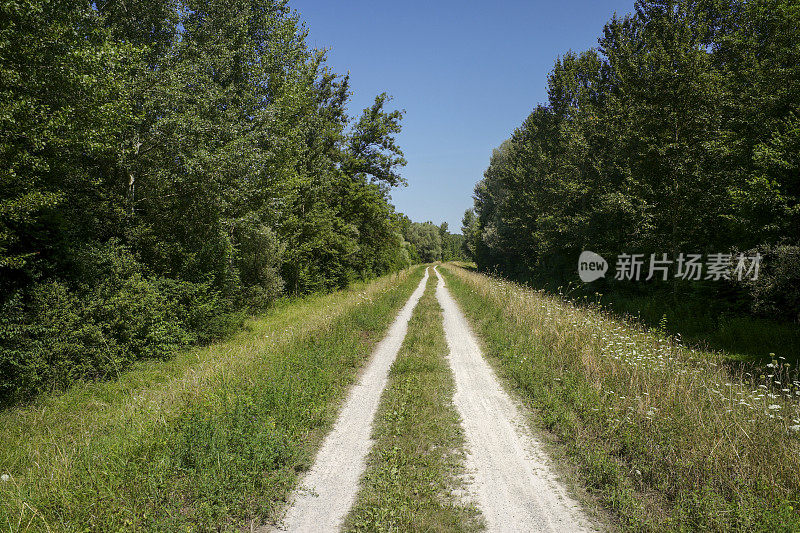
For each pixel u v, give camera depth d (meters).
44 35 7.92
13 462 5.05
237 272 15.07
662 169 16.08
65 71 7.92
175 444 4.88
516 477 4.67
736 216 12.67
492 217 48.50
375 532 3.72
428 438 5.62
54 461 4.80
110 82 8.73
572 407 6.41
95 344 8.81
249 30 15.33
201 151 11.28
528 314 12.88
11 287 8.19
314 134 22.81
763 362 9.00
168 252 11.94
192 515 3.85
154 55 12.16
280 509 4.11
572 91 27.56
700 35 15.20
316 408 6.46
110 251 10.01
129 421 5.88
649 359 7.52
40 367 7.62
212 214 12.46
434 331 12.66
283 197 15.95
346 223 28.06
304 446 5.44
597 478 4.52
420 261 103.00
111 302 9.27
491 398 7.21
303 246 21.89
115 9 11.61
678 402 5.90
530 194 31.42
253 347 10.55
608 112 22.23
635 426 5.39
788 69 11.48
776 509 3.69
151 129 10.98
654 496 4.18
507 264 44.66
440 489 4.42
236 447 4.95
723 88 14.62
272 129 15.01
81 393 7.72
